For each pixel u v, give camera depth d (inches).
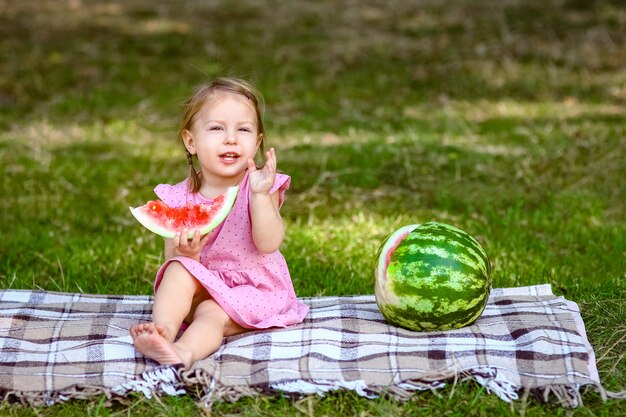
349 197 396.2
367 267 317.7
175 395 219.3
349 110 539.5
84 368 224.2
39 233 358.3
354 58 647.8
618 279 296.2
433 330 239.6
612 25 698.8
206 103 248.5
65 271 317.7
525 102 545.6
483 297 239.0
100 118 526.0
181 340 225.1
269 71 617.6
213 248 249.4
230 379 220.2
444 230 241.6
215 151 245.9
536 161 434.9
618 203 383.2
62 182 418.0
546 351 227.6
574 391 215.6
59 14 786.2
